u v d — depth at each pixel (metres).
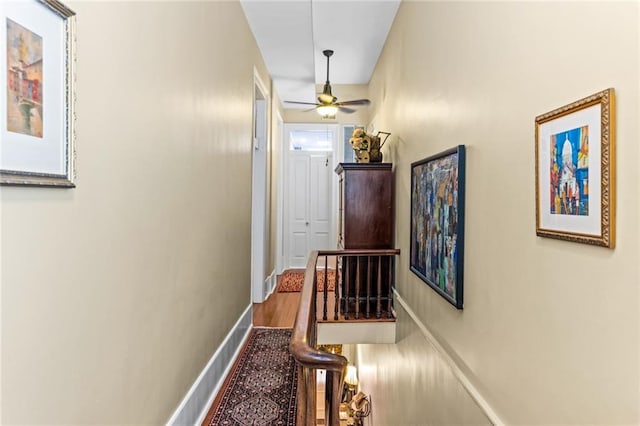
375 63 5.24
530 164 1.34
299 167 7.17
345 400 4.77
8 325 0.94
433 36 2.53
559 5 1.17
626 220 0.92
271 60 4.67
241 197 3.43
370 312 3.77
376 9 3.70
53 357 1.09
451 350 2.12
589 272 1.04
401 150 3.54
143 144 1.58
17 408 0.97
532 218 1.32
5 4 0.91
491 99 1.64
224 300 2.86
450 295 2.08
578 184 1.07
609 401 0.96
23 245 0.98
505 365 1.51
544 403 1.24
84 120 1.19
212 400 2.52
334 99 4.95
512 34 1.46
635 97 0.90
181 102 1.97
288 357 3.24
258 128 4.88
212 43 2.48
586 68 1.06
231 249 3.04
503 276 1.53
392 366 3.65
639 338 0.88
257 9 3.40
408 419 3.06
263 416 2.37
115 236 1.39
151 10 1.63
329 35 4.30
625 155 0.92
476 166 1.81
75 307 1.17
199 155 2.26
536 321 1.29
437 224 2.33
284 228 7.04
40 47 1.01
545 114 1.22
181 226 2.00
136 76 1.51
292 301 5.05
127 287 1.48
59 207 1.10
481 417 1.71
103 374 1.33
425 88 2.72
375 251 3.59
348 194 3.83
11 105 0.92
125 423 1.47
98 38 1.26
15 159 0.94
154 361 1.72
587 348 1.04
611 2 0.96
